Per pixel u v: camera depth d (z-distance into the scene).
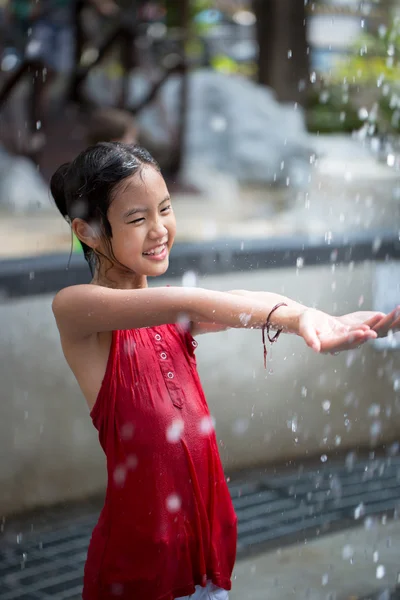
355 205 6.47
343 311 4.16
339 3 9.92
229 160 8.20
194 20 10.77
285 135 8.41
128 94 7.57
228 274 3.88
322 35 10.05
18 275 3.34
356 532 3.20
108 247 1.63
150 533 1.60
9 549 3.08
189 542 1.63
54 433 3.44
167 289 1.55
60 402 3.45
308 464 3.95
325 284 4.12
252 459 3.89
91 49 7.87
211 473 1.68
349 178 6.48
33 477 3.40
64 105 7.11
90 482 3.54
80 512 3.41
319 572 2.84
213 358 3.77
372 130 8.35
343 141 8.38
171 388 1.66
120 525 1.62
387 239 4.29
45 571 2.91
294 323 1.45
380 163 7.16
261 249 4.00
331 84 9.43
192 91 8.56
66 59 8.22
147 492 1.61
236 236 5.04
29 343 3.37
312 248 4.09
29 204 6.52
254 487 3.68
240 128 8.34
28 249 4.95
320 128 9.02
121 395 1.63
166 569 1.61
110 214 1.59
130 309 1.55
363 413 4.11
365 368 4.09
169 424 1.63
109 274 1.68
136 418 1.62
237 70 10.89
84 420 3.51
